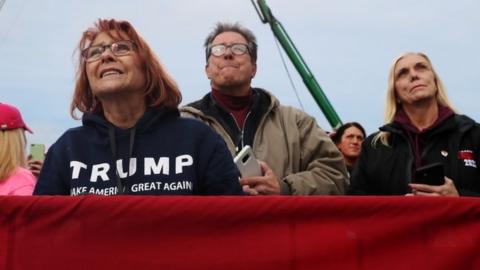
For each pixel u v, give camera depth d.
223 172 2.79
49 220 2.41
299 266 2.37
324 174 3.63
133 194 2.68
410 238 2.38
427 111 3.64
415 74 3.65
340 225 2.39
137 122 2.78
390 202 2.39
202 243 2.39
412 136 3.62
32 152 4.37
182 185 2.69
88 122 2.82
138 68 2.83
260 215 2.40
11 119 3.47
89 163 2.76
